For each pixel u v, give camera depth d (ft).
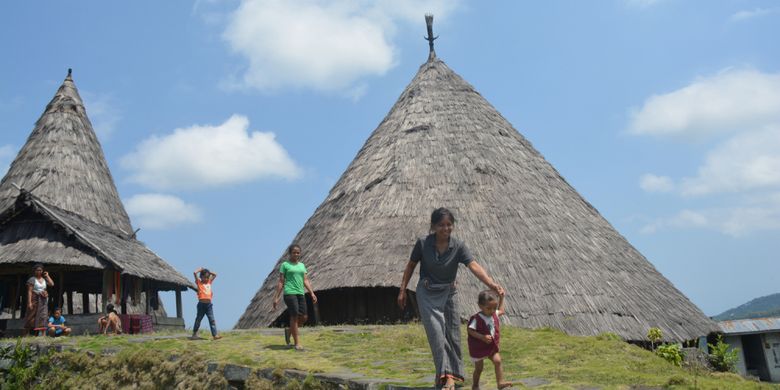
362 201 68.74
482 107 81.35
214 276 43.98
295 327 36.99
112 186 87.35
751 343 81.15
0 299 72.28
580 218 68.74
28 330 50.98
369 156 76.89
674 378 24.21
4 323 60.54
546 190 70.74
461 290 55.11
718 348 54.29
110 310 58.85
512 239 61.26
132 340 42.75
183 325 80.43
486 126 77.41
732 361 53.52
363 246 61.57
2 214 64.23
